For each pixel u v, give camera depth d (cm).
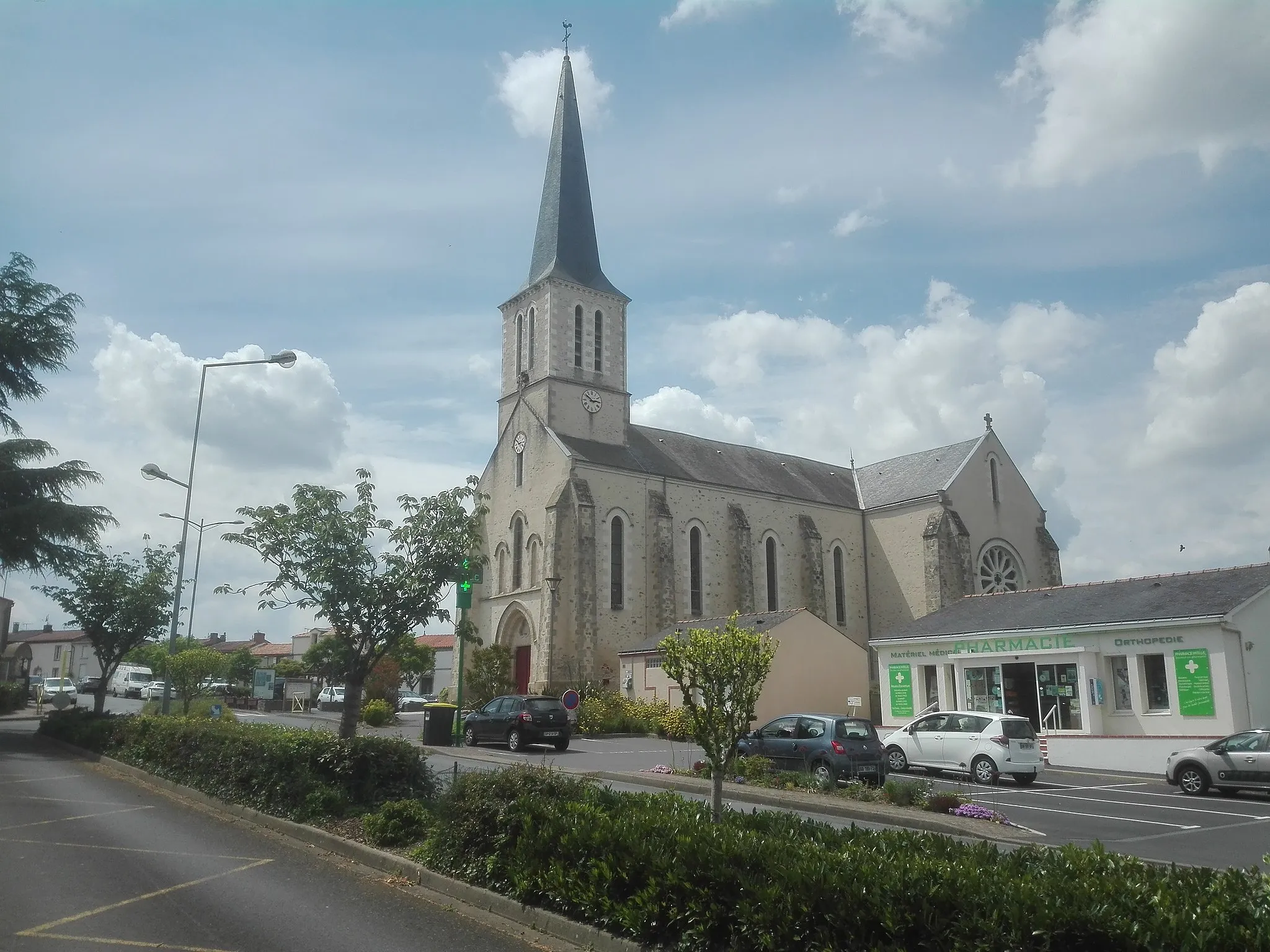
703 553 4316
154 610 2803
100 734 2181
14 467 2845
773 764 2089
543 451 4156
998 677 2784
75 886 934
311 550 1470
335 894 934
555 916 830
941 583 4494
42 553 2775
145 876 989
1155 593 2608
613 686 3862
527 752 2711
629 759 2495
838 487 5225
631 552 4059
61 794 1596
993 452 4938
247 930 798
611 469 4069
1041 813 1661
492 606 4306
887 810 1577
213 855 1103
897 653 3064
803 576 4625
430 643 6825
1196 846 1343
